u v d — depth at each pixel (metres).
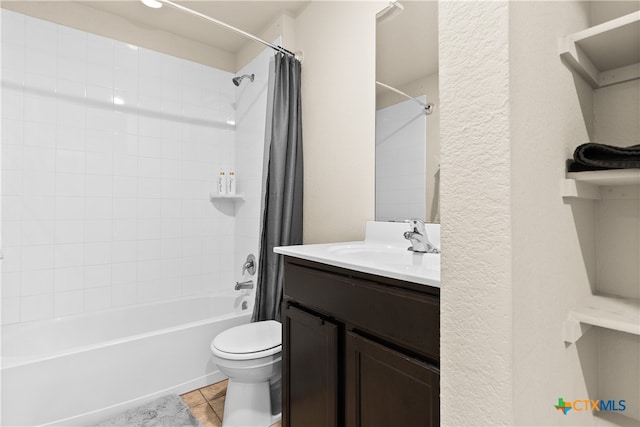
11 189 1.94
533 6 0.56
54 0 2.07
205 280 2.66
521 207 0.51
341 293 1.12
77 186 2.14
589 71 0.74
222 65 2.76
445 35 0.57
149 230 2.41
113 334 2.19
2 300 1.90
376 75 1.69
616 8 0.78
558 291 0.62
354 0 1.81
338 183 1.90
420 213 1.48
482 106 0.52
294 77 2.10
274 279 2.00
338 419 1.12
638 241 0.76
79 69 2.15
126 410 1.71
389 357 0.94
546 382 0.58
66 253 2.10
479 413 0.52
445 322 0.57
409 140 1.53
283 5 2.16
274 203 2.03
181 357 1.90
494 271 0.50
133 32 2.35
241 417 1.53
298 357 1.32
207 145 2.68
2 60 1.92
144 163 2.39
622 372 0.78
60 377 1.55
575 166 0.67
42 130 2.03
